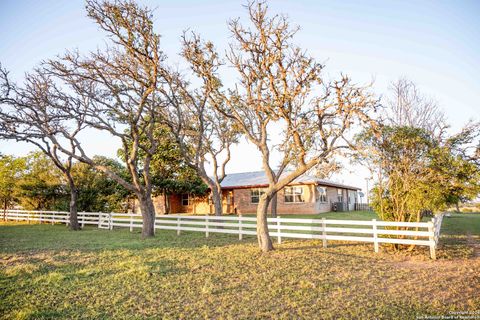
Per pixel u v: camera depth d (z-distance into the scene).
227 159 19.19
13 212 26.38
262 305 5.32
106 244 12.16
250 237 14.36
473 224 19.33
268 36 9.79
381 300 5.52
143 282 6.67
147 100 14.48
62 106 13.12
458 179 9.79
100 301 5.58
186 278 6.98
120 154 24.12
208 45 10.92
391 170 10.72
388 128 10.57
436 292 5.96
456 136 10.41
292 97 9.61
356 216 24.09
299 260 8.78
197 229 14.95
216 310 5.12
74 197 19.11
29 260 9.03
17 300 5.63
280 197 27.78
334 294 5.87
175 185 25.95
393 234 10.66
